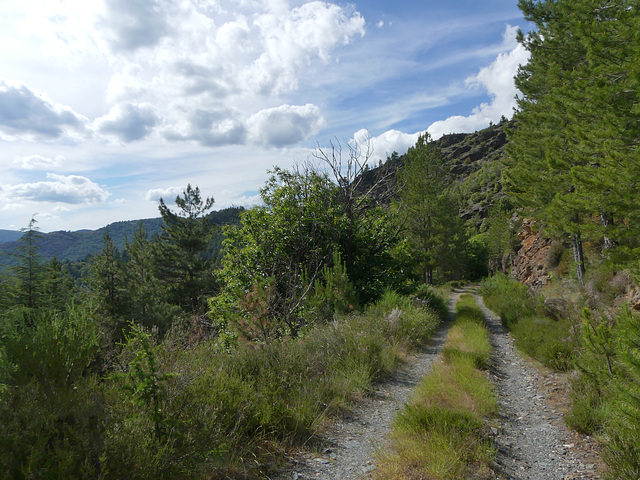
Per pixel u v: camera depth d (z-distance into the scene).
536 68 17.56
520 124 21.58
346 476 3.82
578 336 8.54
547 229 16.19
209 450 3.50
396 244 18.62
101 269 25.67
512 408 6.18
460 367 7.53
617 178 7.94
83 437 2.79
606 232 8.65
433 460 3.86
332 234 16.11
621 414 4.42
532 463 4.19
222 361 6.12
